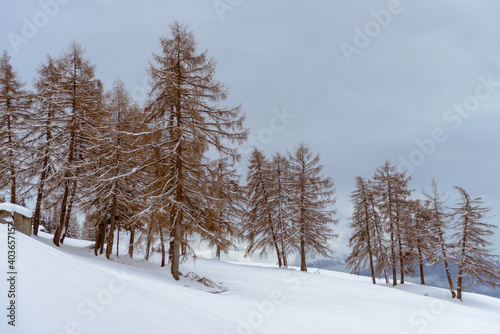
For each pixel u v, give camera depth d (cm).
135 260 1833
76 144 1789
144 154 1465
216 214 1471
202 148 1420
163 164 1430
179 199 1420
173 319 452
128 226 1864
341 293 1490
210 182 1470
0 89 1862
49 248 582
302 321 859
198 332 445
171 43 1493
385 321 988
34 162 1734
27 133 1803
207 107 1460
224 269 1955
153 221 1361
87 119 1795
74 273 463
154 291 700
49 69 1845
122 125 1817
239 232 2044
